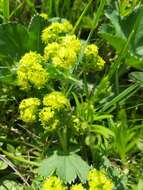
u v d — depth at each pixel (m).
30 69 0.19
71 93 0.22
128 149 0.20
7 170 0.20
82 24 0.25
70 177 0.18
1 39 0.22
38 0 0.27
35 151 0.21
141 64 0.22
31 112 0.19
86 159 0.20
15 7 0.26
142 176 0.20
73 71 0.21
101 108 0.22
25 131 0.22
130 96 0.23
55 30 0.21
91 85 0.24
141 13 0.23
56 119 0.19
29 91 0.21
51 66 0.20
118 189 0.19
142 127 0.21
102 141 0.21
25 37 0.22
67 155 0.19
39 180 0.19
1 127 0.22
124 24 0.23
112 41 0.22
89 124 0.21
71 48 0.19
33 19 0.22
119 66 0.23
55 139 0.21
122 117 0.20
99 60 0.20
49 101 0.18
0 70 0.21
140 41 0.23
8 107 0.23
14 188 0.20
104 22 0.25
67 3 0.25
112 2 0.25
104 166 0.20
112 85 0.23
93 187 0.17
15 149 0.21
